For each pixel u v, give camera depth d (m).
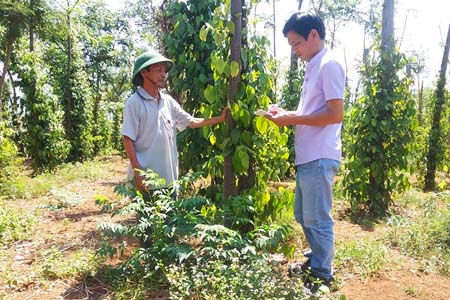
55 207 5.32
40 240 4.30
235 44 3.26
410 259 3.90
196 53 4.98
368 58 6.37
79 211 5.77
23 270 3.42
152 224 3.08
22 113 10.20
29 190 7.20
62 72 13.18
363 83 6.34
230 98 3.35
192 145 5.00
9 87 12.38
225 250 2.89
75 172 10.02
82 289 3.06
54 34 9.06
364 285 3.19
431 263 3.72
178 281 2.79
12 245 4.14
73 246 4.06
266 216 3.55
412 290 3.11
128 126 3.20
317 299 2.55
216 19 3.32
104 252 3.10
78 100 13.09
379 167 6.04
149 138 3.28
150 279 2.98
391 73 6.07
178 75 5.13
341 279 3.28
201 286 2.68
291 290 2.48
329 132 2.85
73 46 13.45
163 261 3.03
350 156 6.31
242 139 3.36
